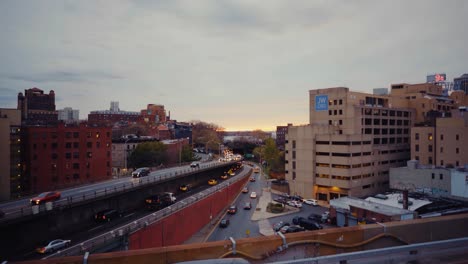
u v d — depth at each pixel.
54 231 41.22
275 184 102.75
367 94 97.12
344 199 59.41
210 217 68.62
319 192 88.88
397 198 58.69
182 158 135.38
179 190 84.25
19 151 79.94
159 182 67.56
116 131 199.50
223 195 80.50
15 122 86.06
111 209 51.34
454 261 9.28
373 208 49.94
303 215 71.56
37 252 35.28
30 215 37.03
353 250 10.74
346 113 90.56
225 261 7.50
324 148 87.12
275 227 59.69
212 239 55.47
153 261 9.17
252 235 57.59
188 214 56.09
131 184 61.25
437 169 66.12
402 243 11.37
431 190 64.56
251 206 81.75
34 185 79.12
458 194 57.34
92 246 33.28
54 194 47.22
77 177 84.38
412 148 85.38
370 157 87.62
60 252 32.78
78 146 84.75
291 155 94.00
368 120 92.38
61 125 82.81
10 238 35.97
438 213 47.84
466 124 78.69
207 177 110.12
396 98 107.19
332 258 8.55
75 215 44.97
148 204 61.12
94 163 87.38
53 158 81.38
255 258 9.89
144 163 113.12
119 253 9.07
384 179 92.62
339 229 10.88
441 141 78.69
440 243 9.88
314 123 98.56
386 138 98.25
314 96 98.50
